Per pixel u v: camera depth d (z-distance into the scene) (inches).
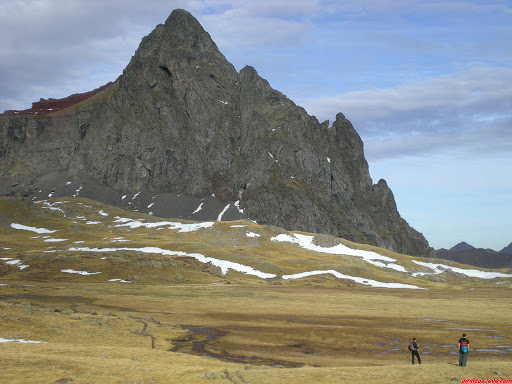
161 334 2709.2
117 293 4714.6
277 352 2469.2
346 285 6441.9
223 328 3115.2
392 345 2728.8
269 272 6894.7
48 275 5826.8
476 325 3449.8
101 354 1871.3
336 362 2265.0
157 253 7450.8
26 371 1497.3
